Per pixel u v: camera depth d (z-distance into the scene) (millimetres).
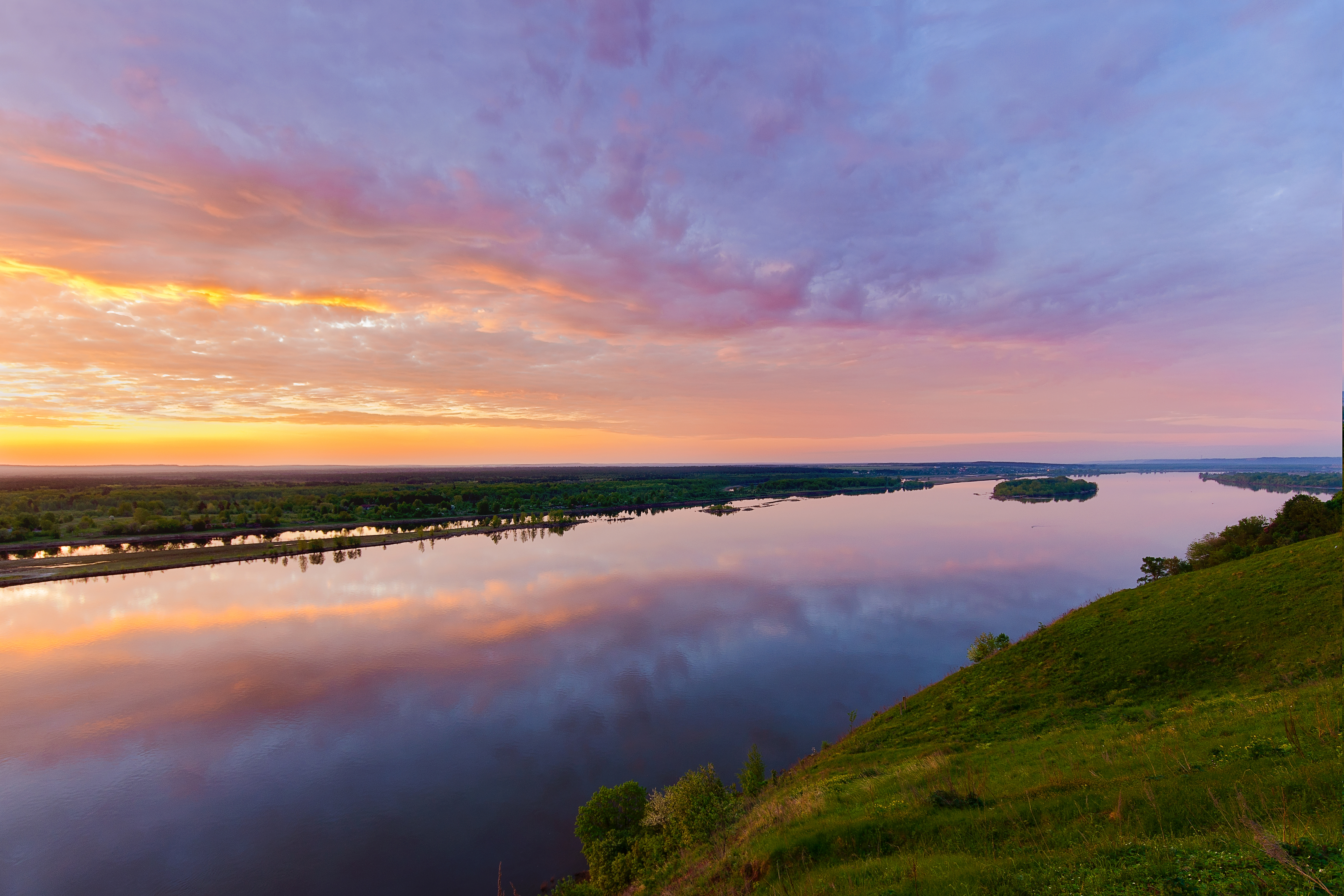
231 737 58594
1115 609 47469
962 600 105438
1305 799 14859
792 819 24500
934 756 29984
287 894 38281
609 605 106125
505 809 46594
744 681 70812
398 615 101188
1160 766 19875
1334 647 30422
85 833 44438
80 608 106062
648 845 33250
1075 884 13742
